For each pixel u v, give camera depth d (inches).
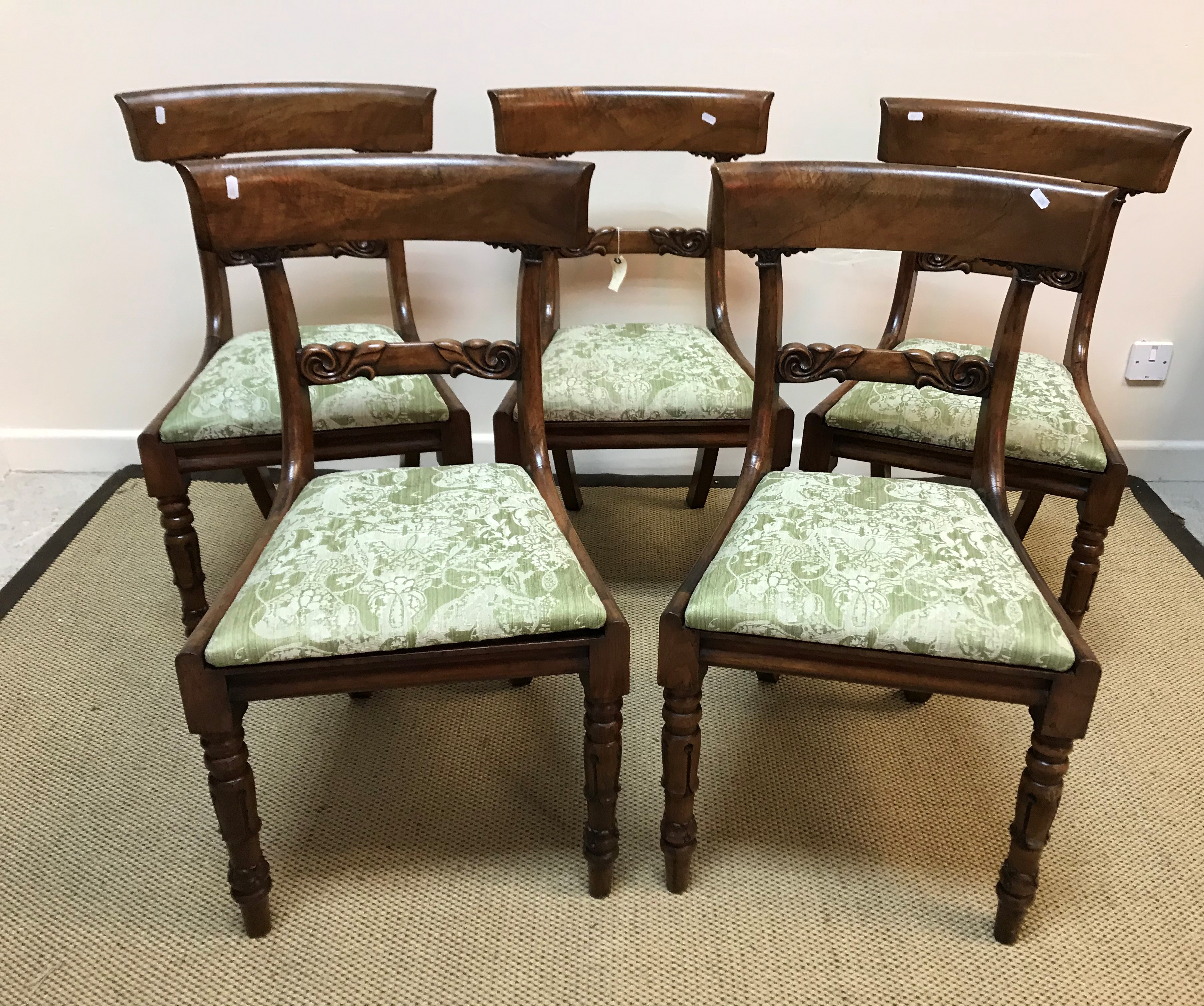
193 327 78.1
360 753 56.0
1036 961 44.3
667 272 75.4
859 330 78.0
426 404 56.5
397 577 40.3
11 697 59.3
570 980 43.2
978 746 57.1
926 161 61.4
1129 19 66.2
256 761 55.2
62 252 74.6
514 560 41.5
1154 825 51.4
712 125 61.2
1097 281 61.2
